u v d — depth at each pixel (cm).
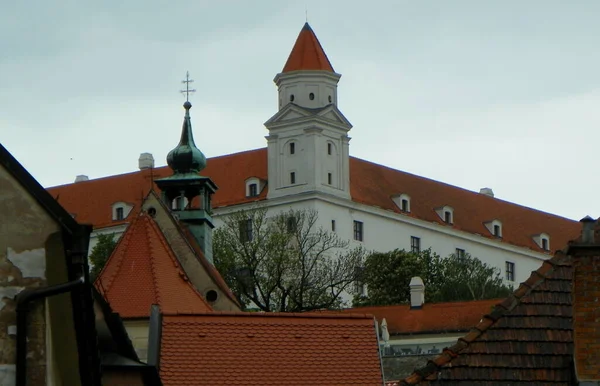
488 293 19325
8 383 2734
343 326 4553
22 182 2783
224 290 8481
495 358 3356
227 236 17188
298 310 15638
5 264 2762
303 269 16012
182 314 4428
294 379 4388
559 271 3453
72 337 2872
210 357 4353
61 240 2781
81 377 2850
